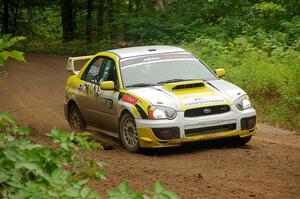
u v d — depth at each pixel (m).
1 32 62.00
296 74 23.03
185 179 12.07
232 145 16.08
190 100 14.96
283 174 12.52
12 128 6.20
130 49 17.69
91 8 58.91
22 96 28.27
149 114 14.74
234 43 31.64
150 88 15.71
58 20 69.62
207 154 14.77
